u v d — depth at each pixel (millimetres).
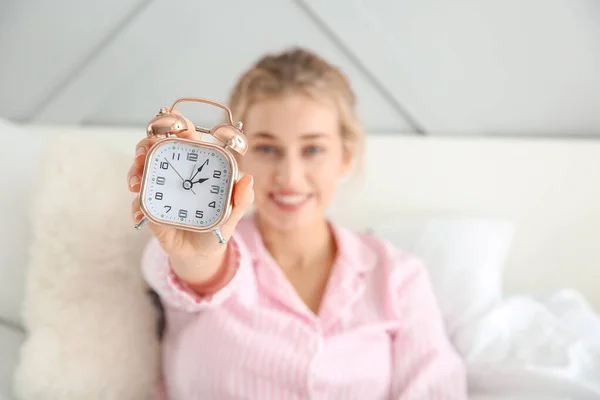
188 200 682
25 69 1535
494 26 1600
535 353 1110
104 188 1016
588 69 1622
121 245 1006
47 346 895
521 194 1600
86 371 900
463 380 1036
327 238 1156
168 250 725
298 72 1055
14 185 1128
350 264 1099
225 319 960
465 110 1649
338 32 1577
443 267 1341
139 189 696
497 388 1094
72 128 1530
